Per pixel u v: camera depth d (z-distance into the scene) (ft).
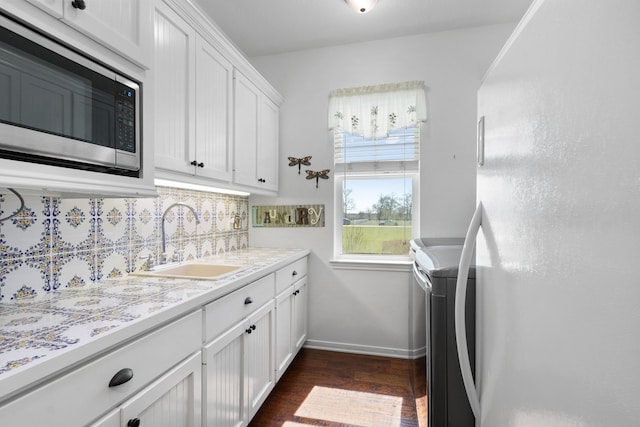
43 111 2.83
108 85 3.52
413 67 8.77
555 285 1.82
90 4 3.26
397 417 6.11
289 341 7.69
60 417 2.45
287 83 9.59
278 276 7.00
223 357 4.72
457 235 8.49
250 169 7.66
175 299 3.92
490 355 3.01
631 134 1.24
